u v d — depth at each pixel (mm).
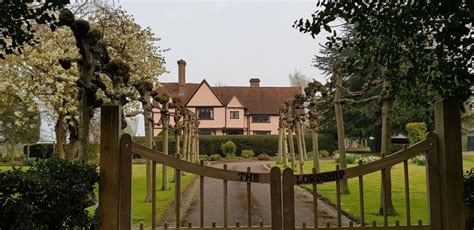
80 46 4863
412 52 4410
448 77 4328
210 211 8547
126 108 16156
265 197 10758
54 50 13516
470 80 4184
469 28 3928
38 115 18781
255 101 50156
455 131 4133
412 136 23359
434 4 3760
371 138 34562
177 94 48688
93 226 3879
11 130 25516
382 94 7617
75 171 3805
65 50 13969
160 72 17078
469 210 4168
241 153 36906
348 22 4504
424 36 4230
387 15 4117
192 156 21594
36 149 28953
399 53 4477
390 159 4309
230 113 47625
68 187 3557
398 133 30141
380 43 4480
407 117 23078
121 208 4023
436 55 4387
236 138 38250
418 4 3855
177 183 4277
